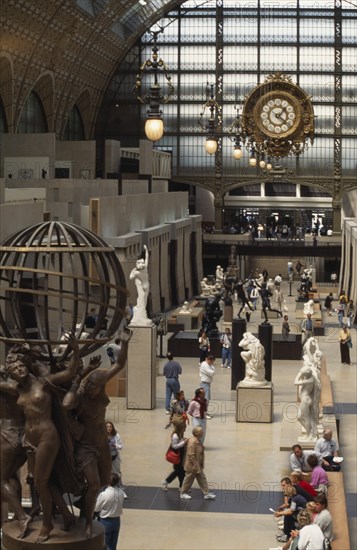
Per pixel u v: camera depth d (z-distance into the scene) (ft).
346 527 55.62
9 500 15.78
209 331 131.03
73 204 136.77
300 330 144.36
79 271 96.89
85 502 15.90
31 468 15.71
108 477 16.47
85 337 17.63
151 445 79.36
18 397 15.84
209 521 60.44
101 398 16.24
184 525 59.67
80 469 15.85
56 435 15.64
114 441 58.95
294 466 65.87
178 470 66.23
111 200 146.20
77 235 17.65
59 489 15.79
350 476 73.97
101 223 140.05
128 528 58.90
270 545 56.44
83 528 15.66
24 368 15.80
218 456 76.28
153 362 93.30
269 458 75.87
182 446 65.41
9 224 96.43
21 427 16.01
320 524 50.67
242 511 62.54
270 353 102.17
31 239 17.44
